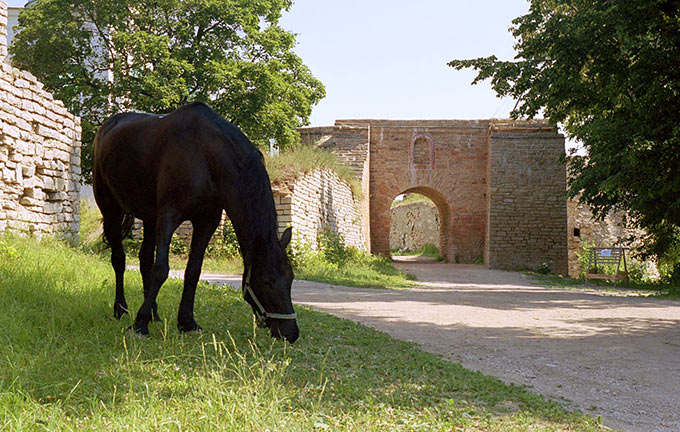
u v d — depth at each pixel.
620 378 5.08
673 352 6.38
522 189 32.78
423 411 3.70
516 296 13.64
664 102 12.20
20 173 11.39
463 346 6.40
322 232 21.84
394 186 35.56
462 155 35.75
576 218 33.00
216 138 5.10
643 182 13.65
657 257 23.55
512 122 33.25
